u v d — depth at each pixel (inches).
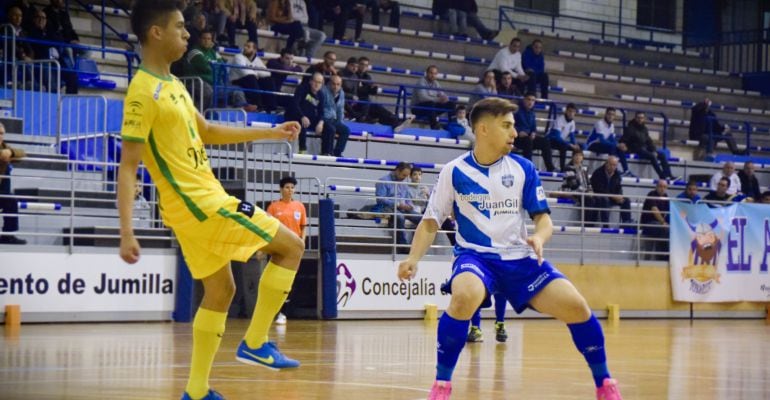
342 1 915.4
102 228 550.0
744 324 684.1
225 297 215.9
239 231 213.8
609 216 777.6
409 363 348.2
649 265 729.0
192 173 211.0
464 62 984.3
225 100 712.4
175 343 408.2
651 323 669.3
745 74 1178.6
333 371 315.3
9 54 678.5
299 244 223.3
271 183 608.1
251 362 228.2
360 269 613.9
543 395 261.3
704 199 825.5
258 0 899.4
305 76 742.5
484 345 449.4
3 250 496.7
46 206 548.7
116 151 631.2
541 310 217.2
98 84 737.0
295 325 553.0
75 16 795.4
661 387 287.0
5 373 291.6
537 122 954.1
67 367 311.0
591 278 704.4
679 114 1082.7
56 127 646.5
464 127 821.9
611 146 865.5
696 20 1230.9
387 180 669.3
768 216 776.9
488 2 1107.9
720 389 283.7
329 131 713.0
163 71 211.9
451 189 223.5
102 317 524.4
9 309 494.6
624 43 1165.1
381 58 938.1
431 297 641.0
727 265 757.9
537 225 219.0
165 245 548.4
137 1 210.2
